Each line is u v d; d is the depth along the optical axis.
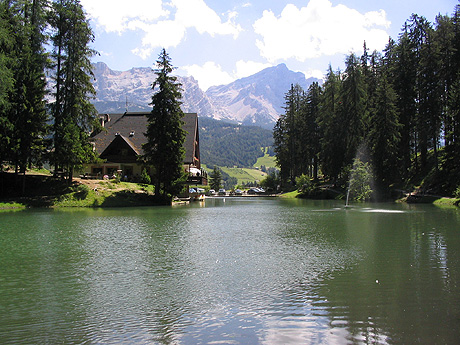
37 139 37.12
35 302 7.93
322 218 25.45
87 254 12.76
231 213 30.66
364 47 60.94
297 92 84.12
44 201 35.75
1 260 11.84
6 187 37.72
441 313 7.16
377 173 46.03
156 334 6.36
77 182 41.16
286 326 6.65
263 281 9.41
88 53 39.78
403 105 49.06
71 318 7.04
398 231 18.11
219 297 8.20
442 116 44.81
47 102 38.16
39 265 11.19
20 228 19.64
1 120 32.59
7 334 6.37
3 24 32.91
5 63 32.03
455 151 39.44
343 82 54.28
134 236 16.92
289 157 80.62
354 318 6.97
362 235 16.98
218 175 116.44
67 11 37.75
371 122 48.41
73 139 37.81
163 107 41.44
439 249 13.37
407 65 49.59
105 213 29.75
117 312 7.36
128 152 59.19
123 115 70.44
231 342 6.03
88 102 40.34
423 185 44.12
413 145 50.84
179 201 48.47
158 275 10.02
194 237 16.64
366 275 9.90
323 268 10.71
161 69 41.84
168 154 41.38
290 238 16.33
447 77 45.50
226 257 12.29
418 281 9.29
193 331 6.48
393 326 6.61
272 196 75.06
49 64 38.75
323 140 60.97
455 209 31.56
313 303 7.79
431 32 46.81
